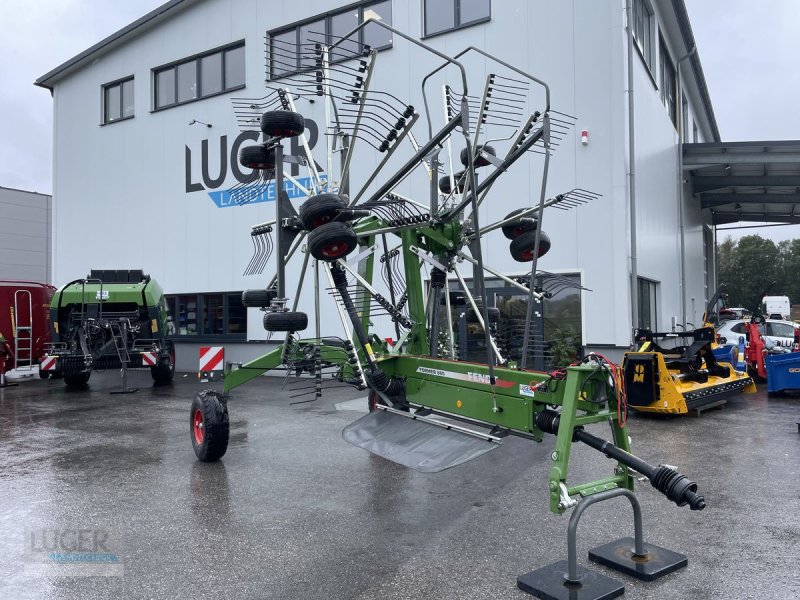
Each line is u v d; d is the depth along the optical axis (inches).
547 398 169.3
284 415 383.2
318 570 156.6
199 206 660.7
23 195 1285.7
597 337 449.4
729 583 145.9
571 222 460.4
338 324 543.5
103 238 739.4
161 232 690.2
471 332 478.6
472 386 196.5
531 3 477.7
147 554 167.8
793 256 2359.7
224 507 206.2
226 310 641.0
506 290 481.7
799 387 424.2
